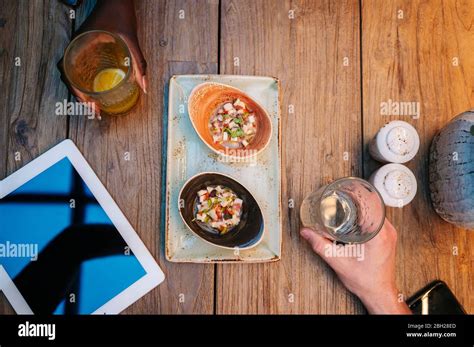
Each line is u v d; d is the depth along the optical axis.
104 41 0.73
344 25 0.86
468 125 0.71
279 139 0.80
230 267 0.80
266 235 0.78
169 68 0.83
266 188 0.80
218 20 0.84
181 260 0.76
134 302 0.79
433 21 0.87
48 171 0.80
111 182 0.80
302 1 0.86
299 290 0.81
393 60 0.86
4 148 0.80
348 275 0.77
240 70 0.84
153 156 0.81
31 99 0.81
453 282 0.82
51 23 0.83
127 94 0.75
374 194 0.69
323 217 0.76
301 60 0.85
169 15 0.84
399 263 0.82
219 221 0.77
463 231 0.83
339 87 0.85
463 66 0.86
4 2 0.83
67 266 0.79
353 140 0.84
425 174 0.84
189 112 0.74
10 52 0.82
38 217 0.79
